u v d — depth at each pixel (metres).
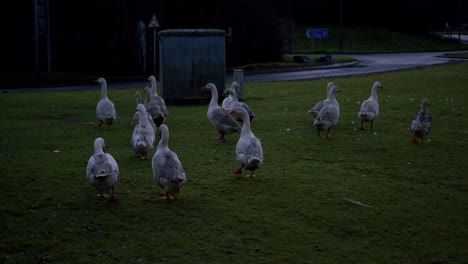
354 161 10.32
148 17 39.94
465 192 8.31
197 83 19.80
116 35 38.62
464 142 12.04
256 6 46.97
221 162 10.20
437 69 34.44
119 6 37.75
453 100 19.33
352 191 8.34
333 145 11.79
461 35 102.75
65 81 30.03
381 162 10.23
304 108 17.72
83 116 16.44
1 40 35.28
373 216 7.23
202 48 19.59
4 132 13.45
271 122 14.92
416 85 24.73
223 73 19.98
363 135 12.96
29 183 8.67
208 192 8.27
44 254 6.03
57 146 11.67
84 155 10.78
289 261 5.88
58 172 9.39
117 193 8.23
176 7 42.25
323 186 8.61
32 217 7.11
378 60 48.41
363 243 6.35
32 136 12.90
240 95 20.20
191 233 6.64
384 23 93.38
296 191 8.34
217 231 6.71
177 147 11.59
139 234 6.61
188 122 15.16
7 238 6.41
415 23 93.31
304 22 94.62
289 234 6.61
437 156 10.71
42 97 21.53
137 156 10.70
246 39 46.16
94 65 37.75
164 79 19.66
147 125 10.20
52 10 37.16
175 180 7.36
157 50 39.97
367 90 22.95
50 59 34.03
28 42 36.06
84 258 5.93
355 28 90.62
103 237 6.52
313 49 74.00
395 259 5.92
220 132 12.38
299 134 13.12
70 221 7.00
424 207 7.60
